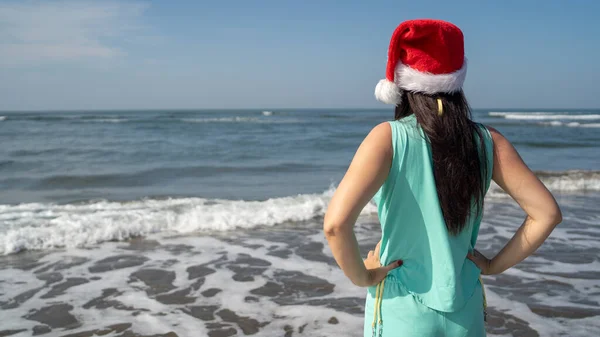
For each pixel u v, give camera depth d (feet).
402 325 4.52
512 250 4.58
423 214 4.38
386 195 4.42
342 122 174.19
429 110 4.30
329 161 54.90
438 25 4.25
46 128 118.52
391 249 4.64
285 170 47.32
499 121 167.53
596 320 11.94
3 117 213.46
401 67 4.39
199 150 67.15
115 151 64.08
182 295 13.80
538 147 70.90
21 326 11.71
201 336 11.21
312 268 16.28
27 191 35.04
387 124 4.40
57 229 19.88
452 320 4.49
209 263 16.78
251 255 17.76
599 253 17.81
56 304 13.10
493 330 11.35
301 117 241.55
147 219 22.11
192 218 22.30
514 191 4.42
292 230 21.67
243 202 27.07
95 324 11.85
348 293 13.99
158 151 65.00
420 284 4.53
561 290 13.99
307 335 11.30
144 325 11.80
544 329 11.41
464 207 4.29
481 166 4.35
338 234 4.05
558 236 20.34
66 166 48.62
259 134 103.50
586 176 36.09
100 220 21.53
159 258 17.35
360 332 11.47
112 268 16.19
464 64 4.41
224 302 13.29
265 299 13.52
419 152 4.27
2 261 16.85
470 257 4.74
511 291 13.91
